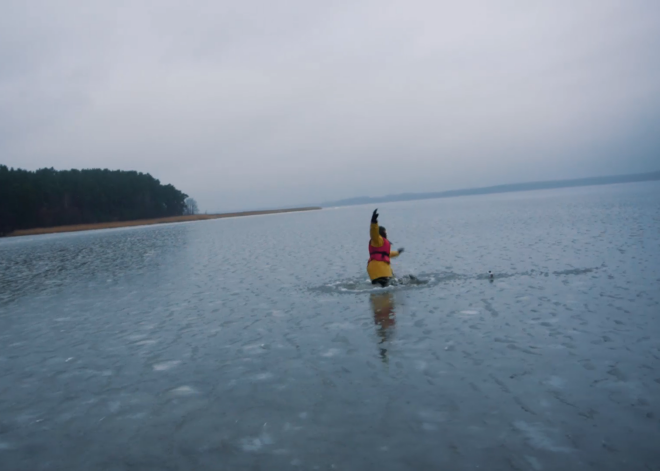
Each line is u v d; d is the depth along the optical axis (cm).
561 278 1267
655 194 7212
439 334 838
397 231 3400
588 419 512
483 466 437
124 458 489
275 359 762
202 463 469
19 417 608
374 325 923
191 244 3378
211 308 1181
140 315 1155
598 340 758
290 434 515
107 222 10119
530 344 757
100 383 711
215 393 641
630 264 1404
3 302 1461
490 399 571
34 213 8744
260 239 3462
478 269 1489
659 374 616
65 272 2133
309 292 1305
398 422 527
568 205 5844
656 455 441
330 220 6388
